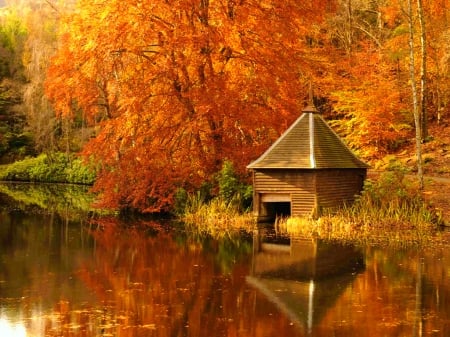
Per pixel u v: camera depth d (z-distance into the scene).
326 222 23.78
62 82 30.73
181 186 29.91
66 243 21.86
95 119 45.84
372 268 16.83
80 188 49.94
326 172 25.12
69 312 12.70
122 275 16.31
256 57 29.23
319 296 13.98
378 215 23.94
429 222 23.38
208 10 29.78
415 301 13.45
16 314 12.55
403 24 38.00
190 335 11.22
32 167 58.22
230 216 26.84
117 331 11.44
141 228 25.73
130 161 30.23
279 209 27.66
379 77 36.47
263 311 12.76
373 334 11.24
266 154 25.69
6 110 65.25
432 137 35.47
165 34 28.89
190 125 28.70
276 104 29.84
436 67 37.38
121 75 30.50
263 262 17.94
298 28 30.78
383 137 35.62
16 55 68.56
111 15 28.14
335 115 41.50
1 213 31.81
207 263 17.92
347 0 44.06
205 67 30.06
